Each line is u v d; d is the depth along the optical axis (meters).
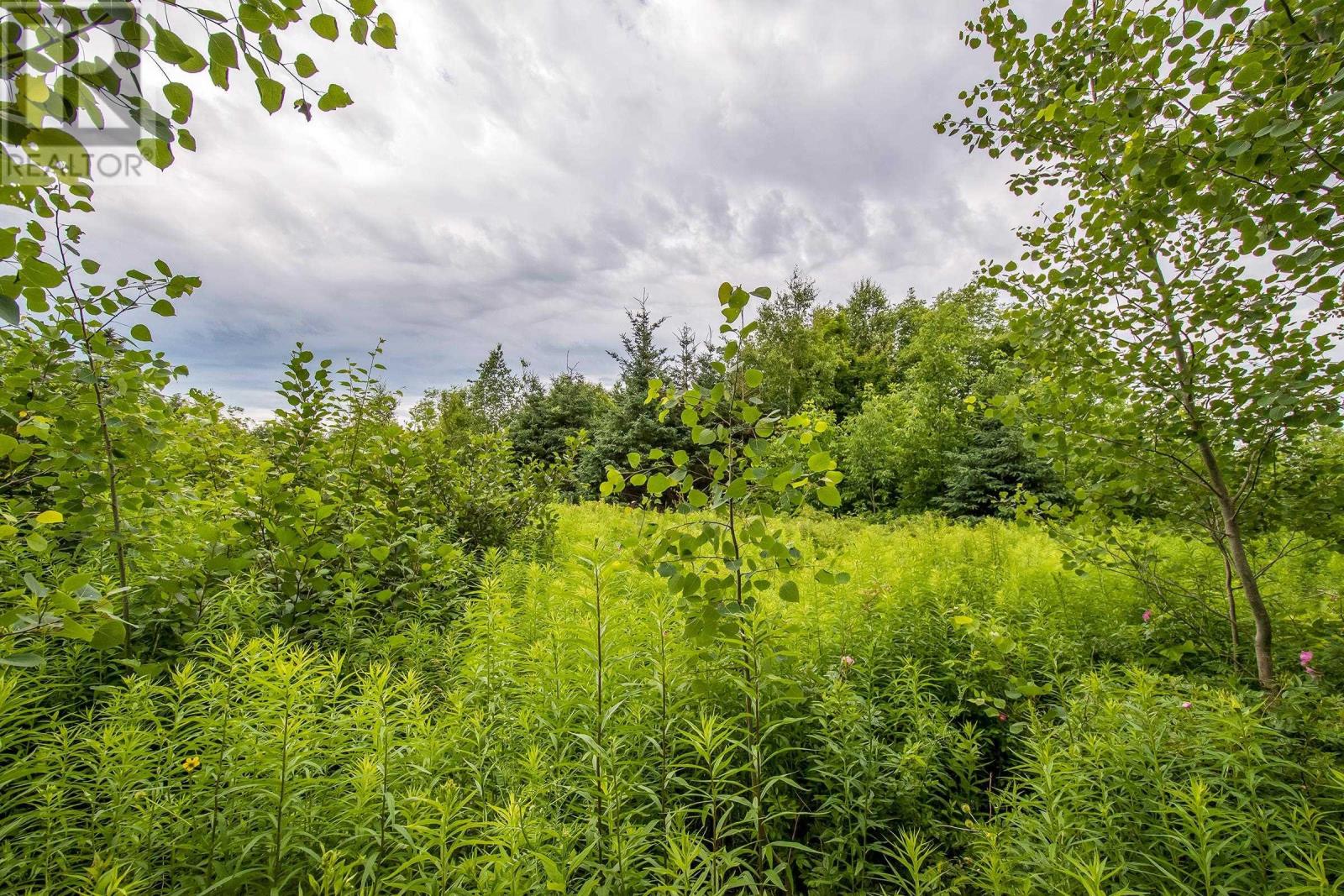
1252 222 2.19
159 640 2.91
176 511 3.16
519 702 2.61
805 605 3.74
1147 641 3.76
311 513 3.57
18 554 2.55
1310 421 2.64
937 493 14.79
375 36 1.31
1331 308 2.52
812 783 2.75
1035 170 3.54
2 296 1.45
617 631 2.71
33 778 1.87
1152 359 3.17
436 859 1.51
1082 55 3.08
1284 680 2.68
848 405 24.23
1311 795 1.90
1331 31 1.83
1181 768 2.05
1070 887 1.64
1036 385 3.73
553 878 1.40
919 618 4.10
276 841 1.69
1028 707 2.75
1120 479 3.45
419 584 4.07
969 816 2.31
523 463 8.32
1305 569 4.28
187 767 1.74
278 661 1.95
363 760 1.79
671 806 2.30
